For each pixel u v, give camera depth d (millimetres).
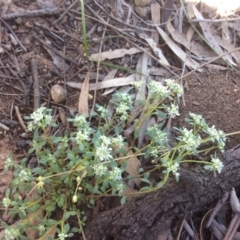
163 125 453
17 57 458
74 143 407
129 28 493
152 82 398
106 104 455
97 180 381
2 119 435
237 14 525
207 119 459
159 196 388
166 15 507
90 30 483
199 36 506
